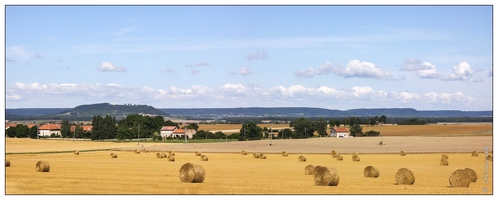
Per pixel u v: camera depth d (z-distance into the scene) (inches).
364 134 7726.4
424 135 6771.7
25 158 3061.0
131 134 7445.9
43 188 1288.1
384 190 1289.4
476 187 1369.3
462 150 3922.2
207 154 3846.0
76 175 1712.6
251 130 7258.9
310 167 1814.7
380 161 2755.9
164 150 4375.0
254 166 2340.1
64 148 4736.7
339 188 1339.8
